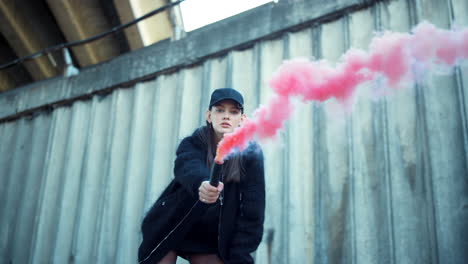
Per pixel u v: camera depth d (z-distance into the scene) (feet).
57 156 18.16
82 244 15.75
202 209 7.36
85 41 19.30
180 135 15.08
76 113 18.40
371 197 11.21
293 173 12.43
